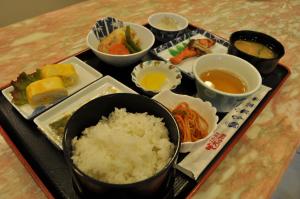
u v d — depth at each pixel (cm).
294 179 54
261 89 37
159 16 50
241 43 43
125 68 41
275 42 42
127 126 26
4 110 33
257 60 38
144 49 41
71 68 36
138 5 60
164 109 26
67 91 34
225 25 56
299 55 48
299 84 42
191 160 27
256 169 29
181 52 44
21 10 77
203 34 49
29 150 29
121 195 20
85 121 26
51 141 29
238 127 32
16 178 27
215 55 36
